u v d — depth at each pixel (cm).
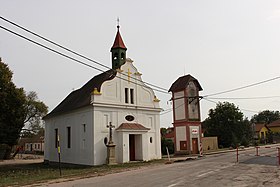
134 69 3366
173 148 4703
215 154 3841
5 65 3538
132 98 3297
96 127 2941
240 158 2811
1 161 4984
